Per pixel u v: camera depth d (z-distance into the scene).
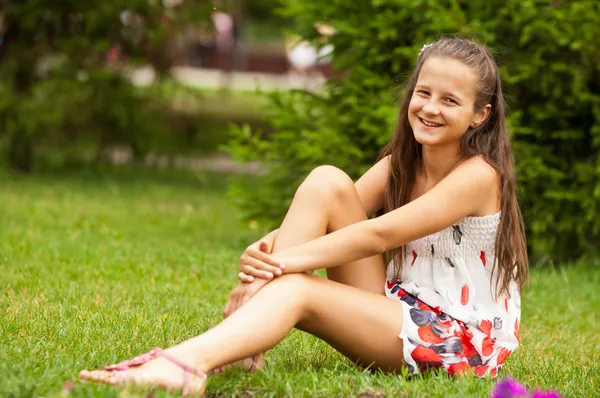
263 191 8.55
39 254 7.24
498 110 4.06
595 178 8.02
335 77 8.53
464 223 3.98
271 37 41.88
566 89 8.10
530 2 7.58
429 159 4.11
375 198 4.35
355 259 3.82
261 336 3.55
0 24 13.60
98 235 8.76
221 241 9.36
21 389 3.29
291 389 3.59
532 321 6.20
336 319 3.77
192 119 14.71
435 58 3.96
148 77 14.64
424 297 3.96
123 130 14.08
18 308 5.17
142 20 13.55
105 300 5.66
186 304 5.75
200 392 3.42
